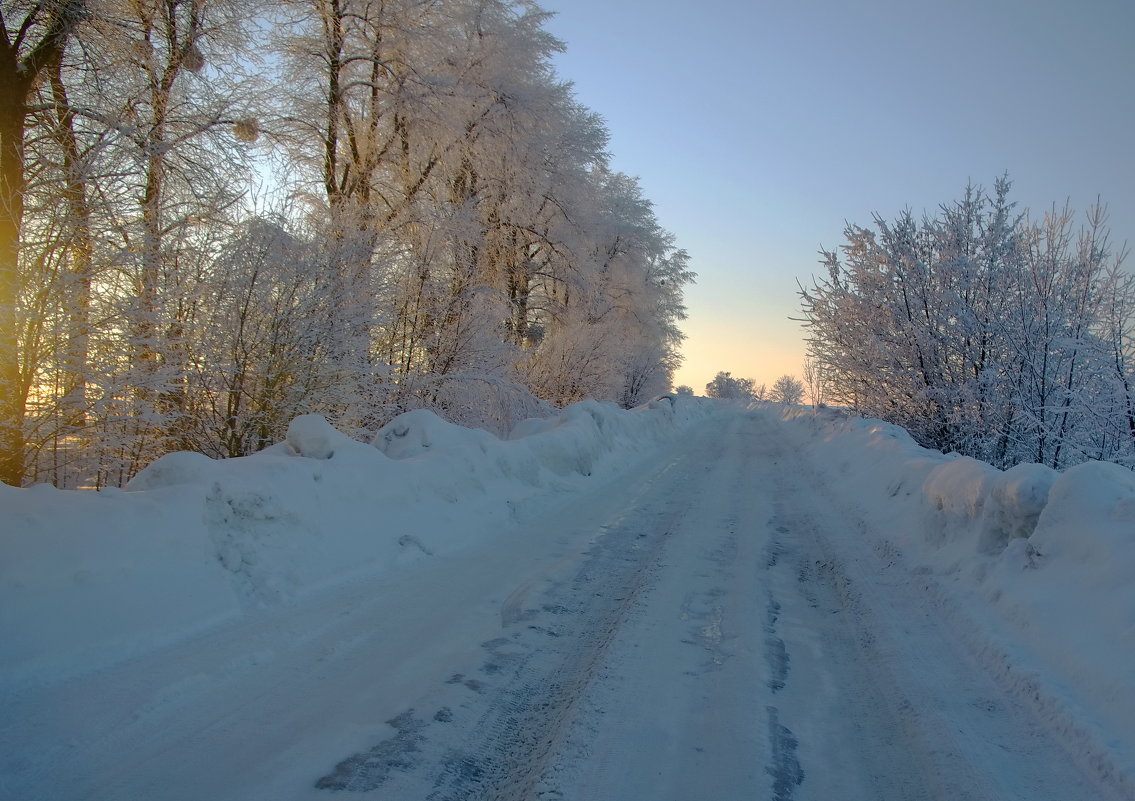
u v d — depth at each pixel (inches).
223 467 204.8
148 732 120.3
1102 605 154.9
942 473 269.7
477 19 681.0
